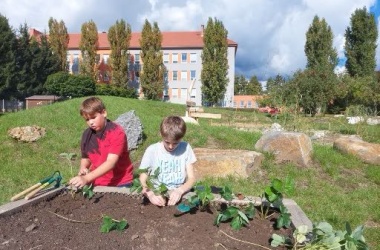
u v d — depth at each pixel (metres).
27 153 8.23
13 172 7.05
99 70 60.50
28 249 2.12
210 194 2.60
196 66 59.38
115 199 2.91
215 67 50.19
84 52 54.16
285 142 7.55
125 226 2.40
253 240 2.27
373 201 5.95
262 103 25.70
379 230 4.71
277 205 2.55
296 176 6.94
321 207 5.46
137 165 7.59
